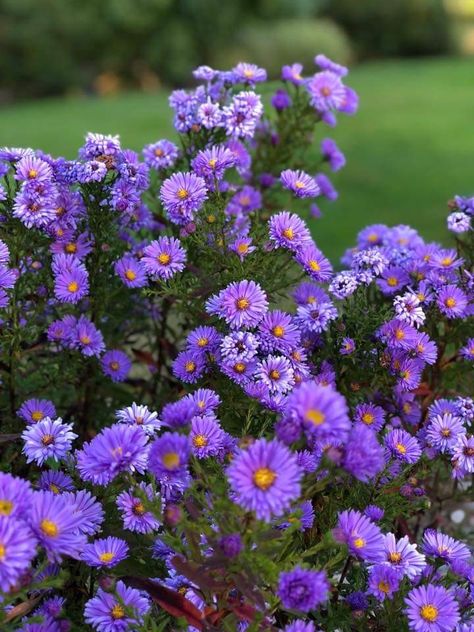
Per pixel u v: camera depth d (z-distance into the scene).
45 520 0.50
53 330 0.76
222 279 0.72
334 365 0.74
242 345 0.66
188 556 0.55
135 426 0.57
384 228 0.91
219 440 0.59
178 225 0.79
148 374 0.96
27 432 0.63
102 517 0.60
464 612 0.61
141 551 0.64
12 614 0.53
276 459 0.47
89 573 0.61
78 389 0.82
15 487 0.49
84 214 0.76
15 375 0.77
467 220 0.80
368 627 0.61
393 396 0.75
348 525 0.55
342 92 0.92
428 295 0.76
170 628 0.59
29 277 0.74
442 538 0.64
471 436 0.69
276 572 0.51
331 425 0.47
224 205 0.73
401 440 0.66
